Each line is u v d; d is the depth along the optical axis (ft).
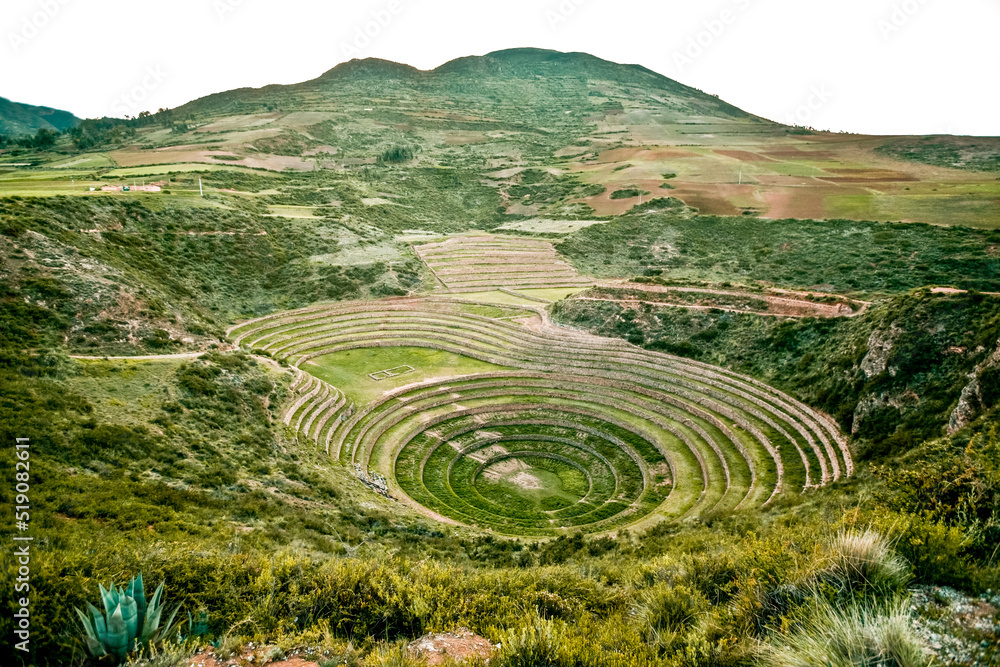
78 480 90.48
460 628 51.34
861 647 33.71
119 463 103.50
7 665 42.11
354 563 61.52
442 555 102.12
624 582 66.28
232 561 58.75
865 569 41.24
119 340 157.28
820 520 68.44
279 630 48.08
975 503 52.31
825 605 37.73
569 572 71.46
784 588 43.16
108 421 117.29
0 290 150.10
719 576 53.01
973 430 99.76
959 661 34.30
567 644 42.06
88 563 54.34
